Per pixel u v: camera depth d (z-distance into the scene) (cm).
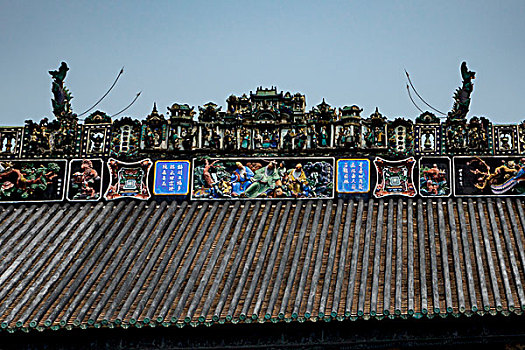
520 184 3045
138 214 3077
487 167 3069
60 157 3219
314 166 3133
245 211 3044
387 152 3128
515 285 2556
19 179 3195
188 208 3111
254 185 3127
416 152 3120
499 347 2561
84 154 3222
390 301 2531
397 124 3150
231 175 3155
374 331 2584
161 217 3062
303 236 2872
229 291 2630
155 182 3169
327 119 3162
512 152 3081
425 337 2567
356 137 3138
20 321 2525
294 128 3181
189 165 3178
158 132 3219
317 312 2512
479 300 2517
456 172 3078
